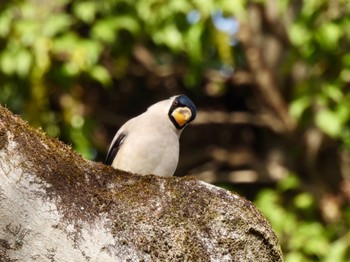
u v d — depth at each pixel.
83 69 12.75
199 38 12.84
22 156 5.51
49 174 5.55
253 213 5.91
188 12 12.95
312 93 12.77
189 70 14.12
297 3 14.41
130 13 13.18
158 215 5.69
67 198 5.52
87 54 12.79
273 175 14.48
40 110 12.99
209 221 5.78
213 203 5.83
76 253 5.40
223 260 5.72
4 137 5.51
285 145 14.68
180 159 15.05
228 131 15.42
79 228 5.46
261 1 13.42
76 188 5.59
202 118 14.59
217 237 5.76
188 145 15.36
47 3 13.36
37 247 5.36
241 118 14.52
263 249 5.88
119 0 13.27
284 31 14.41
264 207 13.10
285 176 14.38
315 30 12.53
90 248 5.44
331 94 12.59
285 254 12.72
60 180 5.57
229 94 15.57
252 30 14.28
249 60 14.10
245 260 5.79
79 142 13.43
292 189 14.23
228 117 14.56
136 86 15.24
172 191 5.82
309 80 12.88
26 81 13.07
